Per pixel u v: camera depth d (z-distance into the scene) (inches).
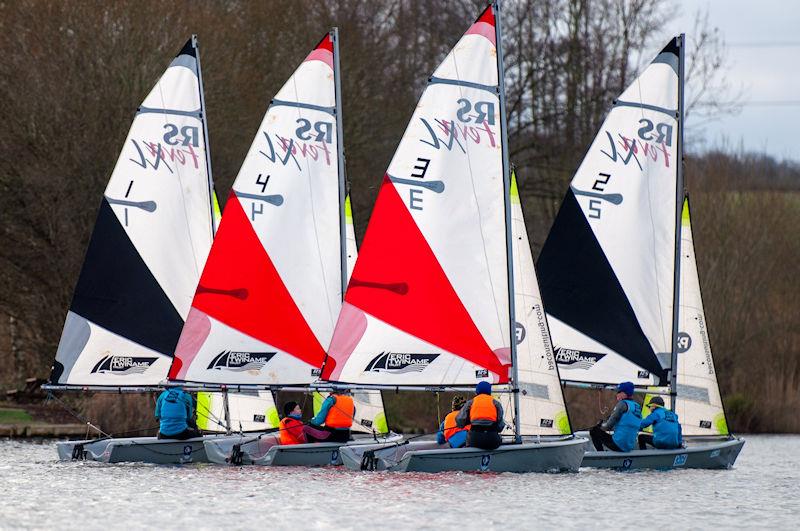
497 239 3238.2
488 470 3191.4
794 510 2805.1
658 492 3061.0
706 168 7593.5
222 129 5757.9
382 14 7470.5
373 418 3897.6
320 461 3444.9
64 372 3718.0
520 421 3563.0
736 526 2522.1
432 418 5949.8
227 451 3501.5
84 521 2388.0
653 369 3772.1
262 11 6407.5
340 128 3651.6
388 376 3255.4
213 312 3607.3
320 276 3636.8
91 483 3014.3
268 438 3572.8
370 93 6569.9
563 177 7372.1
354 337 3267.7
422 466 3191.4
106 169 5521.7
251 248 3614.7
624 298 3784.5
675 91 3804.1
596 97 7440.9
